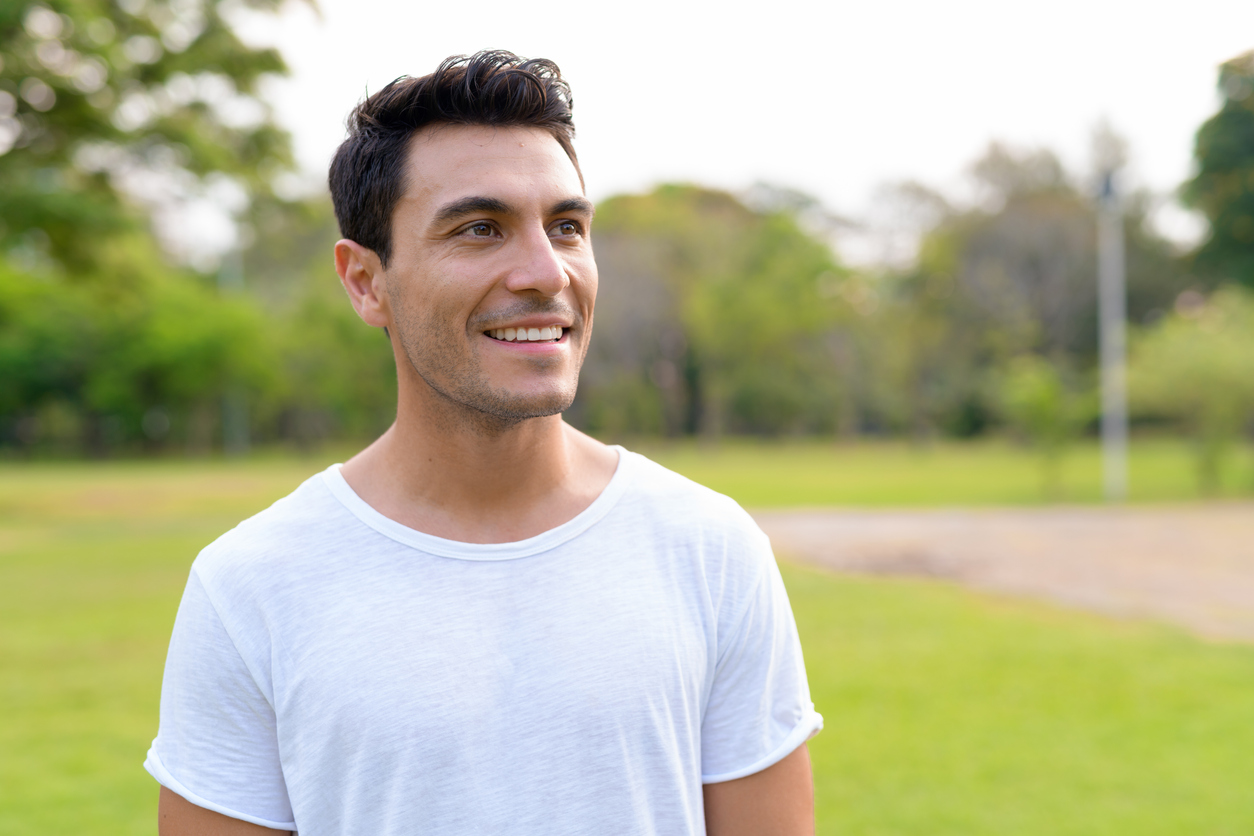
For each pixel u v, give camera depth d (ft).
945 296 143.02
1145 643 23.97
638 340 140.87
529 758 3.62
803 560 39.78
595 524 3.99
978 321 141.69
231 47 52.47
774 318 135.85
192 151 53.01
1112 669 21.36
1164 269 139.95
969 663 21.97
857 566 38.04
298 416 157.79
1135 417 152.25
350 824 3.60
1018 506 62.49
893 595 31.01
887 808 13.92
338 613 3.73
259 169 56.70
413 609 3.74
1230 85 95.09
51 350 128.88
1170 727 17.43
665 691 3.79
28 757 16.07
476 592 3.79
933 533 48.52
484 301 3.75
